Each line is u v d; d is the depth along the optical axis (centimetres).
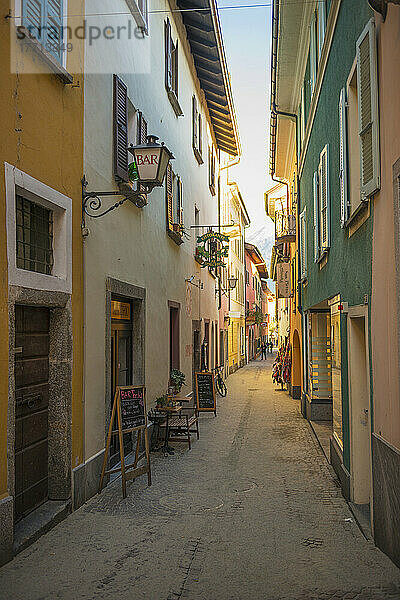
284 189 2736
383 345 546
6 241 539
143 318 1088
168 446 1110
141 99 1091
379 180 549
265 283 7275
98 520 671
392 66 494
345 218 725
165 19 1330
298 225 1642
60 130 684
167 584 495
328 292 960
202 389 1508
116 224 919
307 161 1323
